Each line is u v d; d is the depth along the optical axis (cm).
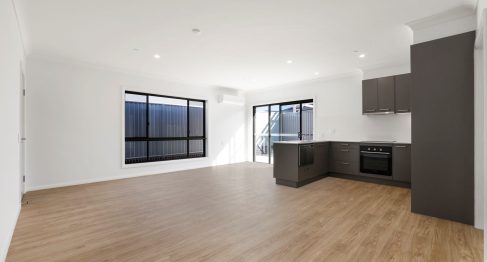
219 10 288
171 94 655
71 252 218
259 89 807
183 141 705
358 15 300
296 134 730
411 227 273
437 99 301
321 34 357
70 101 486
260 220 295
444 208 297
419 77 314
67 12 289
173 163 656
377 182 501
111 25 326
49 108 461
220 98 768
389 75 517
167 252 218
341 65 519
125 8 281
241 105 841
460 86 286
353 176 538
